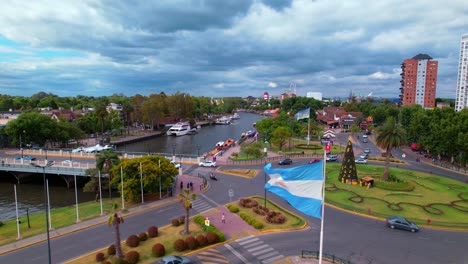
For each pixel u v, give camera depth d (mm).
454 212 58062
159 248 41281
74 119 180000
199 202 63438
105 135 176625
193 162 101812
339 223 52594
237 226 50938
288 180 33312
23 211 67000
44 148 129375
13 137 121625
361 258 40625
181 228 50094
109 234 48625
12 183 90250
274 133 125438
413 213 57375
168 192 68375
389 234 48250
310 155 114938
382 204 62062
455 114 111250
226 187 74125
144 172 63875
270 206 60500
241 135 186125
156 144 164375
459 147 95875
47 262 39969
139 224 52531
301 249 42938
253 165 99000
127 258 39375
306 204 32625
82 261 40094
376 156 117688
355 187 74000
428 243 45219
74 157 107750
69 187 85688
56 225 52594
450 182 79688
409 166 100188
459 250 43062
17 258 41125
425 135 116875
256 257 40688
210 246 43969
